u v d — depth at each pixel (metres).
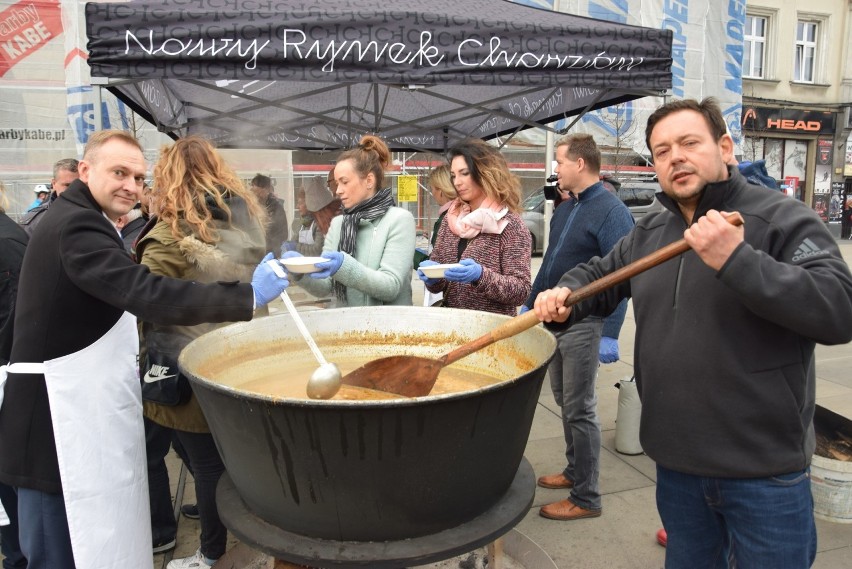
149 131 8.69
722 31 13.88
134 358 1.77
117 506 1.70
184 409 1.98
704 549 1.55
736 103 14.22
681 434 1.43
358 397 1.53
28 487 1.63
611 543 2.49
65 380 1.60
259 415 1.17
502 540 2.06
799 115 17.86
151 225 2.06
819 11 17.77
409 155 12.40
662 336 1.46
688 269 1.41
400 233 2.54
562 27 2.79
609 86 2.92
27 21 8.51
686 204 1.45
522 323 1.47
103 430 1.67
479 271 2.28
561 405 2.79
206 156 1.96
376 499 1.20
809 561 1.42
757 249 1.32
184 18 2.42
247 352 1.75
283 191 8.08
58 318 1.59
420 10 2.98
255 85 4.90
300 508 1.24
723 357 1.35
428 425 1.14
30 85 8.63
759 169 2.06
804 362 1.36
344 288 2.62
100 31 2.40
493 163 2.52
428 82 2.65
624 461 3.22
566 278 1.71
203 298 1.46
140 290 1.46
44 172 8.78
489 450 1.27
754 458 1.35
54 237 1.56
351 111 5.28
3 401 1.64
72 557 1.70
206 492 2.14
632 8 12.55
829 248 1.26
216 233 1.89
